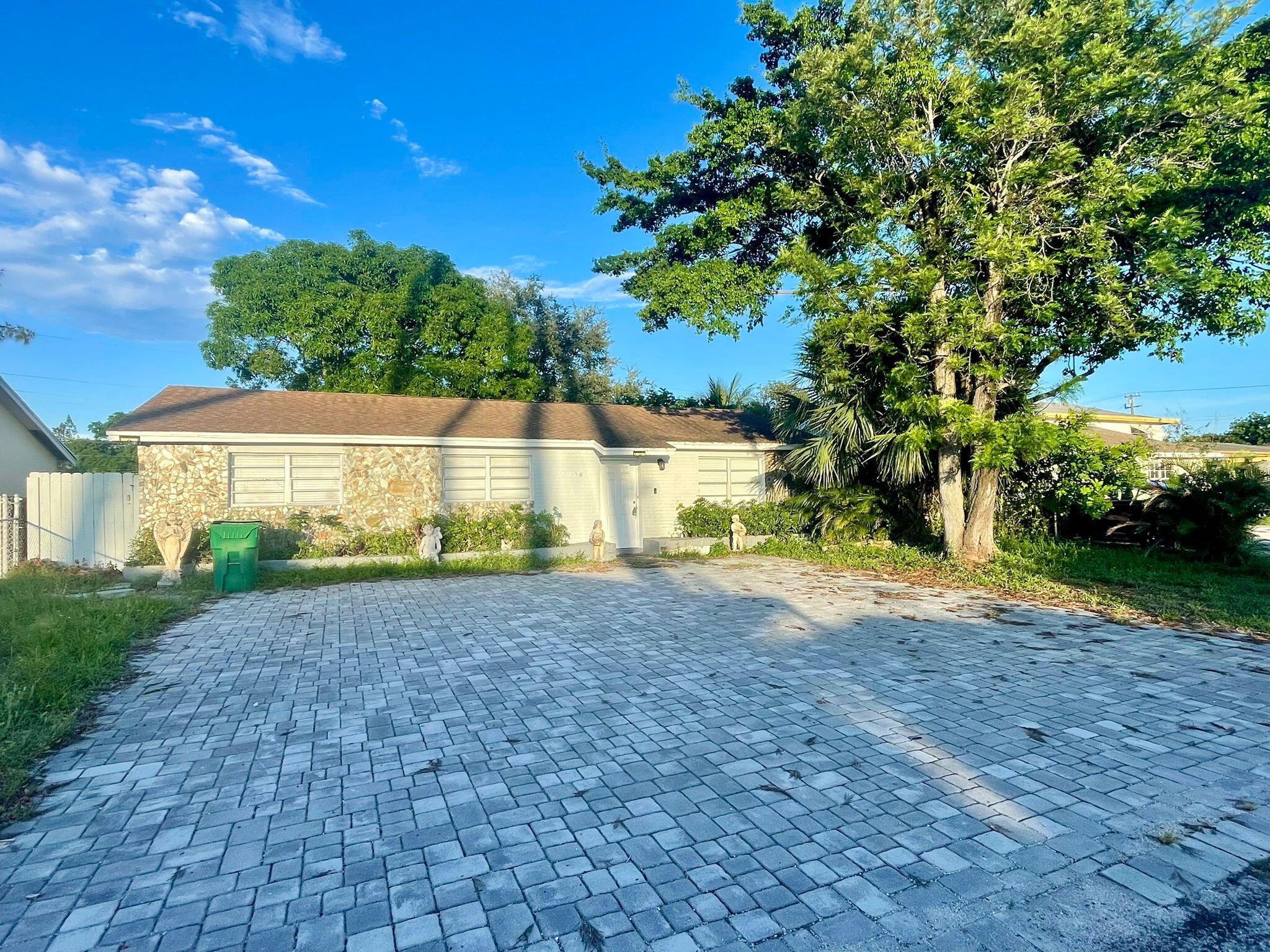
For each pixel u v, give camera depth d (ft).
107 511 42.57
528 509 50.60
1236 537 41.16
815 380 49.80
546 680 20.56
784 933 9.20
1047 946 8.97
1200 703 18.30
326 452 44.73
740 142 44.01
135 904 9.88
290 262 77.51
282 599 34.14
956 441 41.96
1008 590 35.65
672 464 57.16
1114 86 33.83
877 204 38.60
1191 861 10.91
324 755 15.16
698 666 21.93
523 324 93.97
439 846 11.41
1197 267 36.01
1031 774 14.03
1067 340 39.17
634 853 11.15
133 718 17.43
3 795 13.09
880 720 17.06
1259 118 34.58
